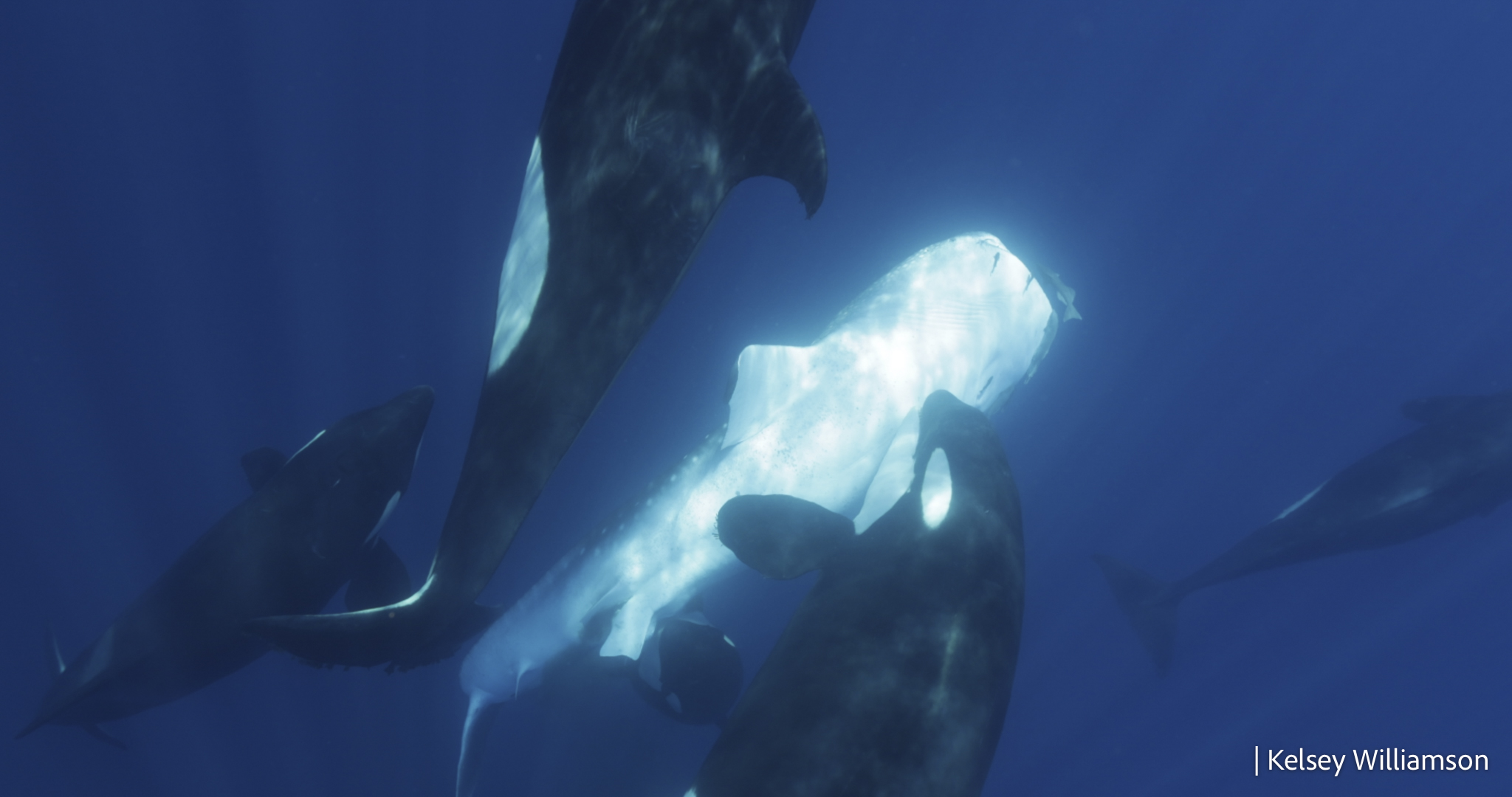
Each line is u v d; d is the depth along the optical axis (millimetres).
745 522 5117
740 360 6945
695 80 3465
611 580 7918
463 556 3133
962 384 7789
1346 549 10453
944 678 3801
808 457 7273
